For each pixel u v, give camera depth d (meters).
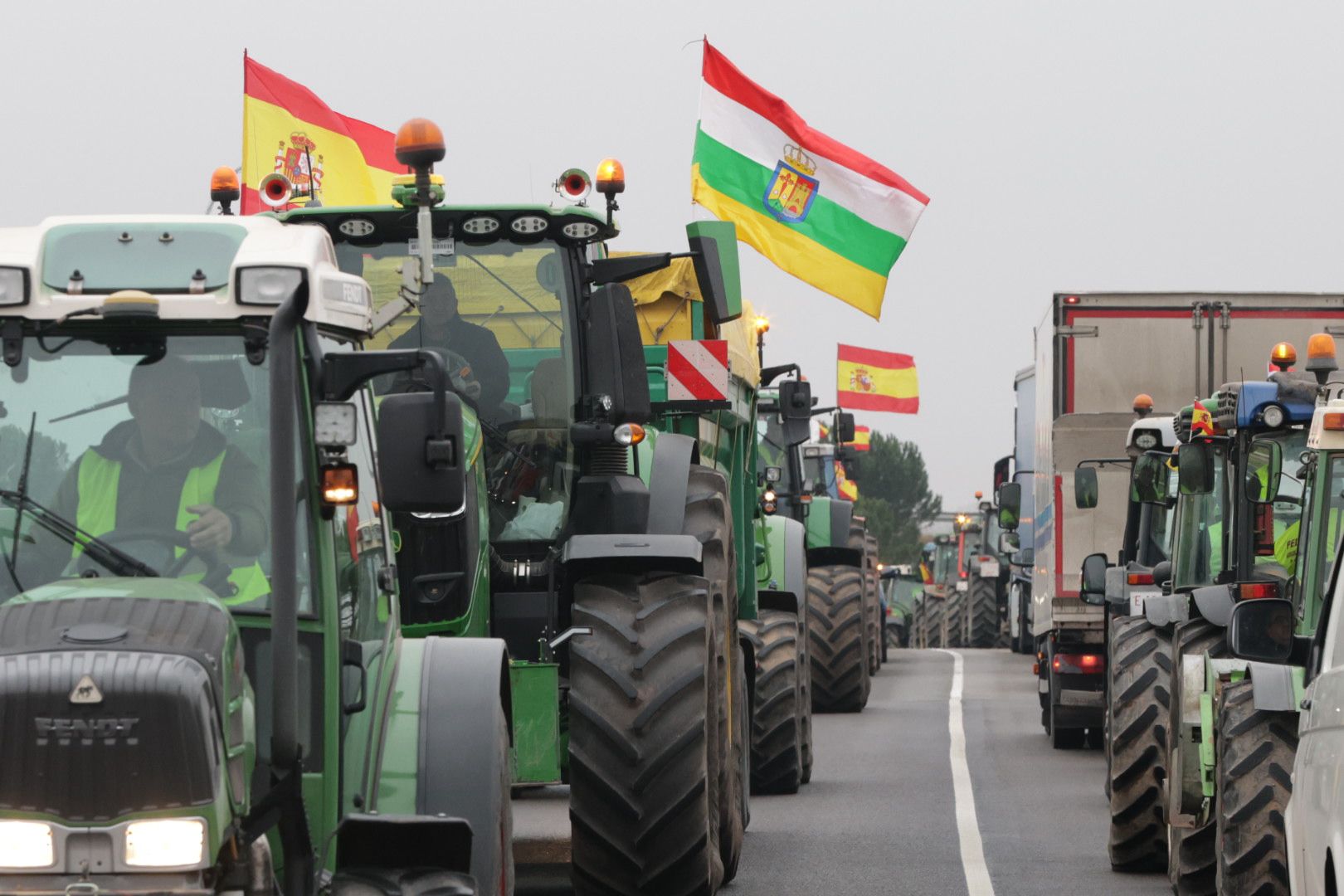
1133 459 36.44
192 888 10.88
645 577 20.17
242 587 12.53
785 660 33.53
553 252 20.48
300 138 33.41
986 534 94.62
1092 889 23.81
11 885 10.78
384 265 20.58
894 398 89.50
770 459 51.69
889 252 39.47
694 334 27.33
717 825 20.75
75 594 11.59
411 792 14.05
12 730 10.78
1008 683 62.94
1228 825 19.08
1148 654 25.39
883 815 30.70
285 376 11.91
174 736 10.85
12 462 12.62
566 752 20.50
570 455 20.39
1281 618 16.83
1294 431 22.92
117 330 12.75
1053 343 43.56
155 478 12.67
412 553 18.86
